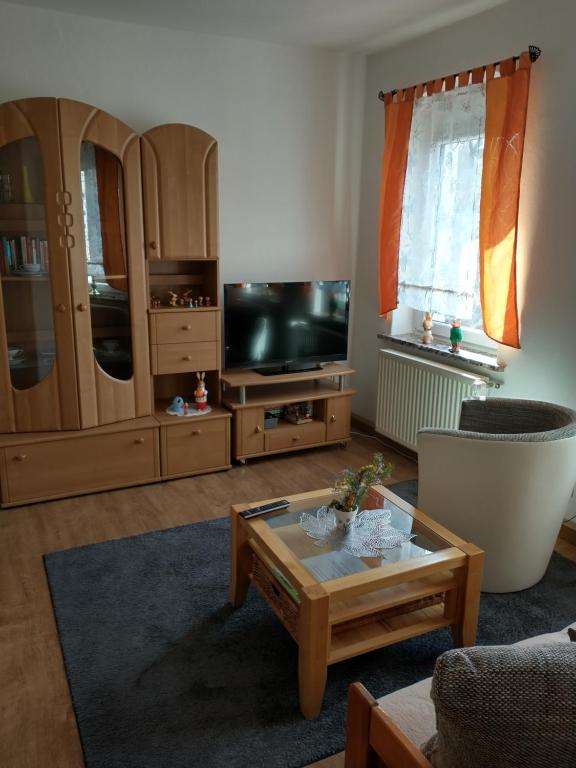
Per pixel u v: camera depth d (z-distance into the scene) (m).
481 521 2.57
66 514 3.28
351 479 2.28
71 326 3.30
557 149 2.96
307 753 1.84
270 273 4.28
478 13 3.34
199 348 3.75
